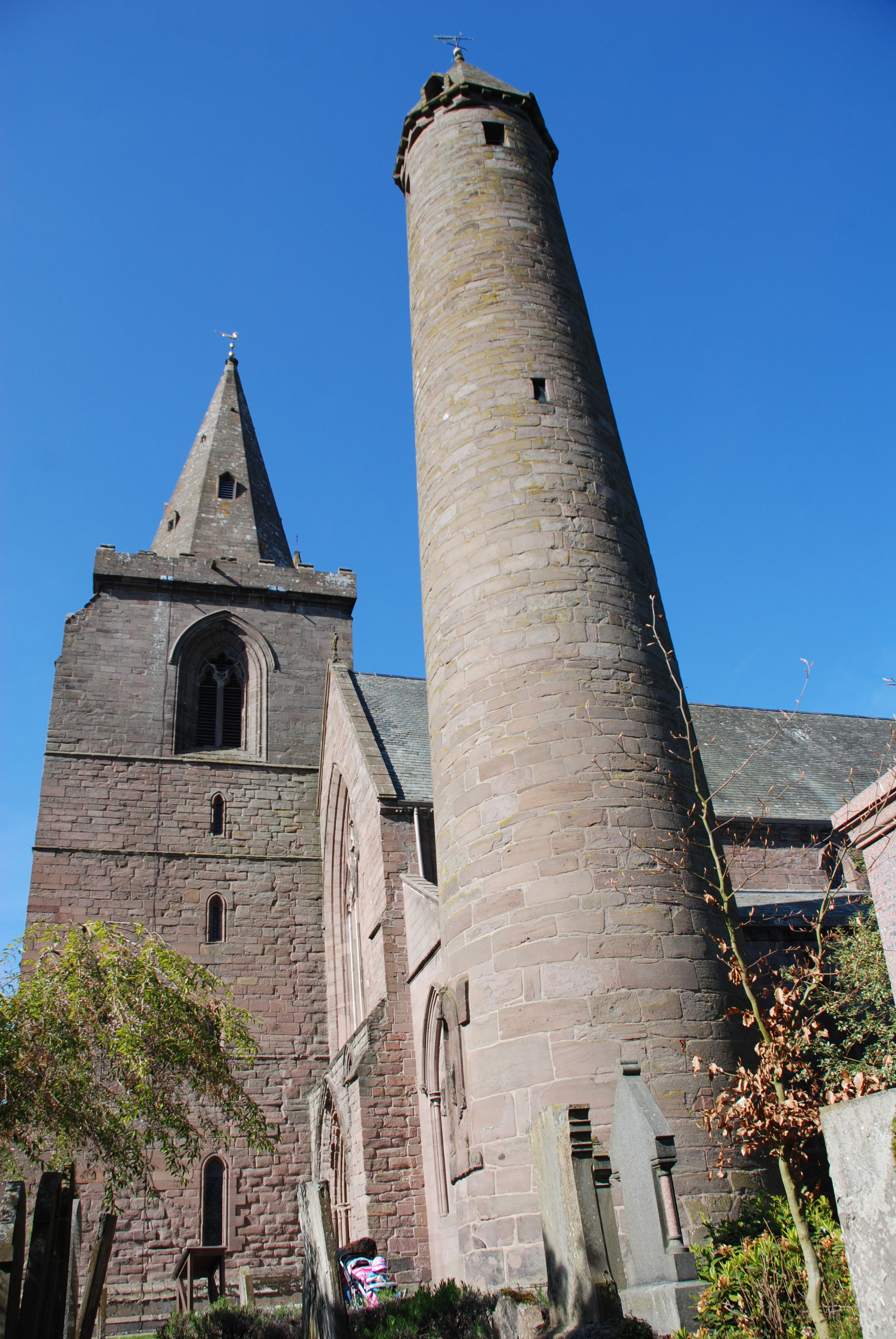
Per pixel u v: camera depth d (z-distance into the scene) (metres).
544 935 13.80
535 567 16.50
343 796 32.66
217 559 40.16
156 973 20.56
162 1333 17.58
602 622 16.11
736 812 27.83
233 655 39.38
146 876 33.28
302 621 40.03
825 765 32.81
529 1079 13.16
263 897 33.84
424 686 35.41
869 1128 5.76
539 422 18.00
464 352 19.09
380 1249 20.91
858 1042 16.25
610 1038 13.00
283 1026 31.67
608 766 14.83
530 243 20.53
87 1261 21.61
